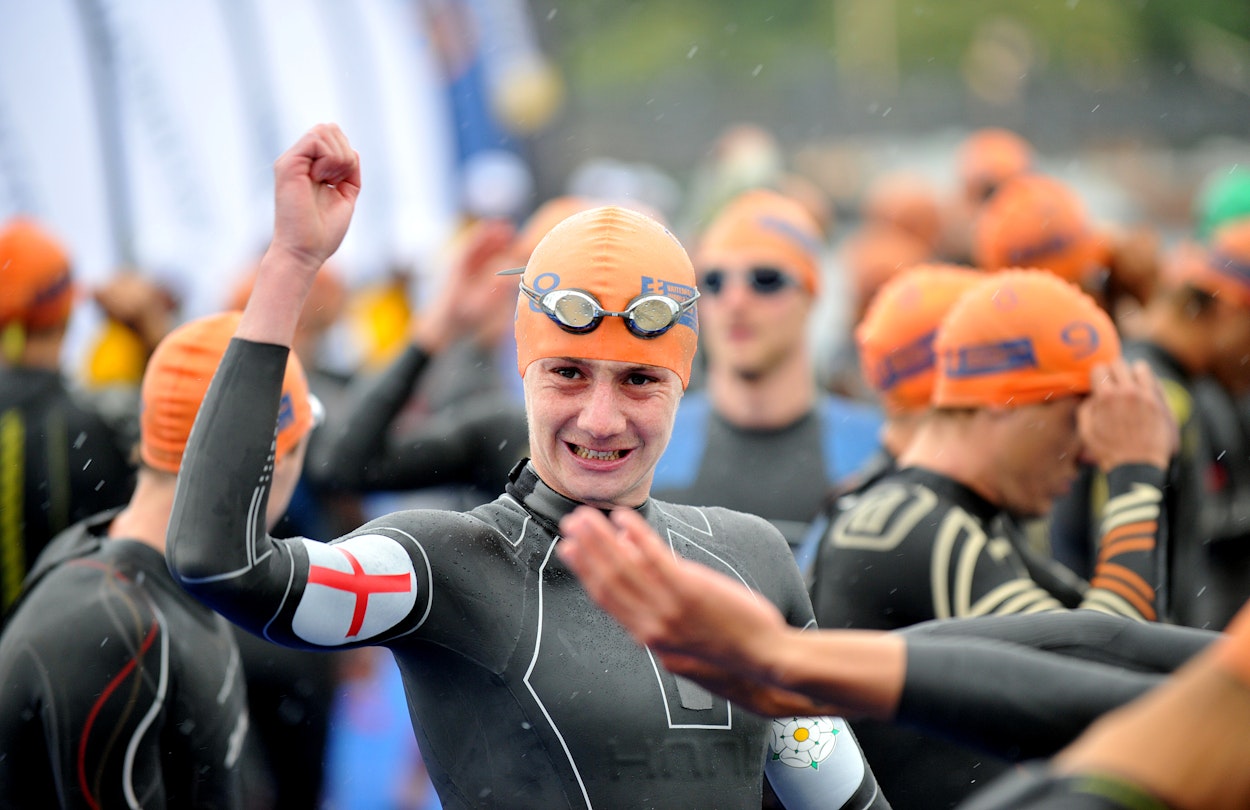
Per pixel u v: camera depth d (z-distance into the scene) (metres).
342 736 20.36
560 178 38.03
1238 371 17.27
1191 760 3.77
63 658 9.62
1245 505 18.61
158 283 22.33
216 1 23.91
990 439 10.95
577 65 85.56
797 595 8.76
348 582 7.07
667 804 7.49
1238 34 87.81
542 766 7.50
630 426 7.79
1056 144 62.97
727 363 16.44
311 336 21.02
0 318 15.36
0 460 15.02
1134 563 10.38
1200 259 16.84
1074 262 18.72
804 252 16.39
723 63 85.81
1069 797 3.90
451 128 27.58
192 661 10.12
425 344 16.64
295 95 24.91
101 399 16.39
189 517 6.63
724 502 16.28
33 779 9.82
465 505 17.61
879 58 84.62
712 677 4.96
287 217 7.06
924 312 13.29
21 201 21.83
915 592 10.63
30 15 22.02
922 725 5.03
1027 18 86.44
